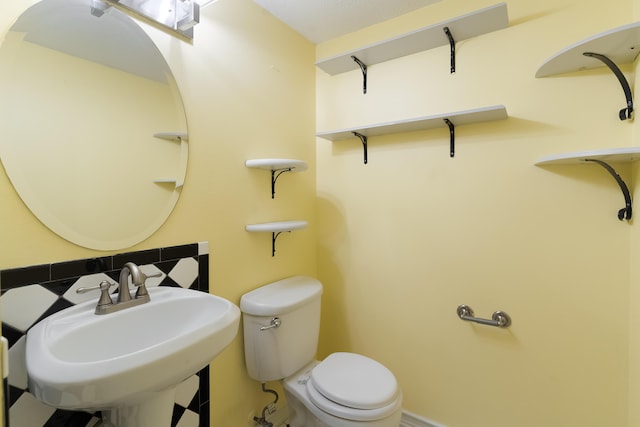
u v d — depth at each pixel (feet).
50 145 2.90
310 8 5.24
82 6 3.12
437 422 5.18
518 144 4.47
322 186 6.42
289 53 5.78
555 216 4.25
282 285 5.30
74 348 2.63
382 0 5.03
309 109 6.29
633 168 3.75
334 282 6.31
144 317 3.17
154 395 2.43
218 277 4.48
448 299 5.06
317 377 4.27
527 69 4.38
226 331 2.76
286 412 5.73
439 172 5.11
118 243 3.39
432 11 5.13
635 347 3.67
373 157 5.78
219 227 4.49
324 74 6.36
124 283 3.15
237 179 4.76
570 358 4.19
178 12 3.83
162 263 3.78
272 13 5.37
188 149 4.07
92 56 3.18
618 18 3.83
